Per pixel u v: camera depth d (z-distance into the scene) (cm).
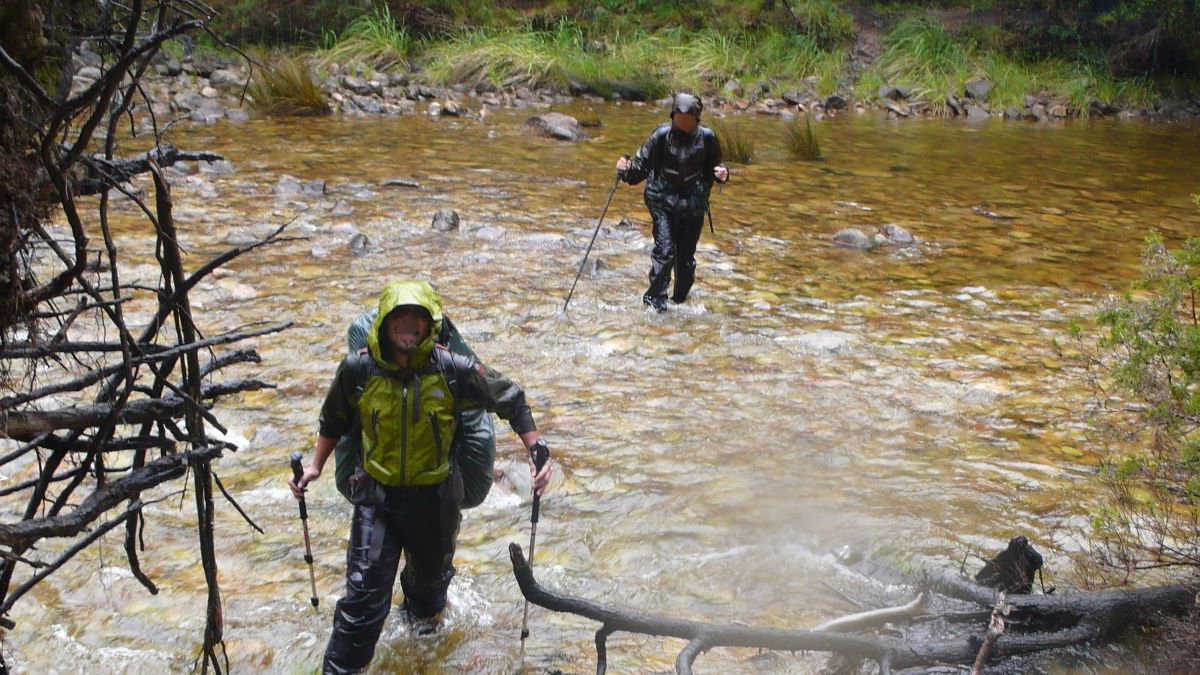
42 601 450
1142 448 639
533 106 2217
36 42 270
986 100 2505
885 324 905
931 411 709
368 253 1036
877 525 540
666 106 2330
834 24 2756
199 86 1994
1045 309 964
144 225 1073
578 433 652
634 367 775
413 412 386
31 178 266
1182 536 494
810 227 1266
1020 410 712
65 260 273
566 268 1031
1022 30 2825
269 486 564
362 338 425
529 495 566
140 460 336
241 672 412
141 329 762
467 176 1450
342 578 480
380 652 426
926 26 2741
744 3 2808
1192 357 450
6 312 267
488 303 906
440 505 398
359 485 401
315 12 2438
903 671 403
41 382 633
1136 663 405
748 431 666
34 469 548
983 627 425
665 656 429
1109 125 2403
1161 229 1324
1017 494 582
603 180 1476
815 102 2411
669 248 895
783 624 452
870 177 1611
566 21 2652
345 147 1620
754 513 554
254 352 342
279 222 1130
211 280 915
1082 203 1478
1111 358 760
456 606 460
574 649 433
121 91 301
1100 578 478
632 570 495
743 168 1642
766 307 940
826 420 689
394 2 2538
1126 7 2756
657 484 587
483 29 2539
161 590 462
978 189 1550
